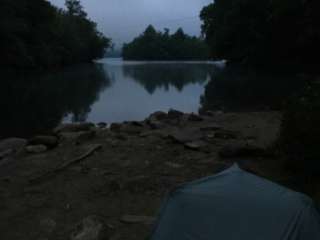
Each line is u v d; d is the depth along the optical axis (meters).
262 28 48.19
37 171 8.19
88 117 19.75
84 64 97.38
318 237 3.63
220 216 3.76
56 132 12.42
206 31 74.44
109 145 10.09
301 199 3.89
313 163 6.80
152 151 9.44
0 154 10.12
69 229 5.65
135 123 13.62
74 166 8.41
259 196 3.93
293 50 46.22
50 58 64.06
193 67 79.62
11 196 6.89
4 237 5.49
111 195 6.80
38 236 5.50
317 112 6.82
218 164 8.24
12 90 33.41
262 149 8.64
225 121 13.80
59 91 32.94
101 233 5.29
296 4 41.03
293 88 28.02
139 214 6.06
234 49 59.44
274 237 3.50
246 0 50.09
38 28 62.66
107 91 32.81
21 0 56.41
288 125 7.16
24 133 15.82
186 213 3.90
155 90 33.22
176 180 7.42
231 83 36.53
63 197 6.78
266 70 50.25
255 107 20.19
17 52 52.97
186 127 12.86
